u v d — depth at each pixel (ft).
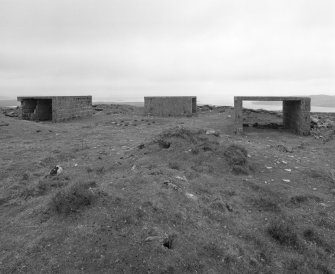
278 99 59.47
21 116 87.92
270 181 32.55
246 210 25.99
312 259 19.71
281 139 56.54
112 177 29.50
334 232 23.18
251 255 19.31
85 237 18.66
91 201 22.35
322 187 31.73
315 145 51.65
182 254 17.63
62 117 85.46
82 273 15.90
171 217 21.27
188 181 29.27
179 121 83.61
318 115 90.89
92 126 75.72
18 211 23.86
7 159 39.63
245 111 92.43
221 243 19.51
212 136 44.29
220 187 29.76
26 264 16.81
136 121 84.07
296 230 22.79
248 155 39.27
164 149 38.42
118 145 48.78
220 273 16.92
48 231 19.79
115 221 20.07
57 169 32.63
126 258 16.85
